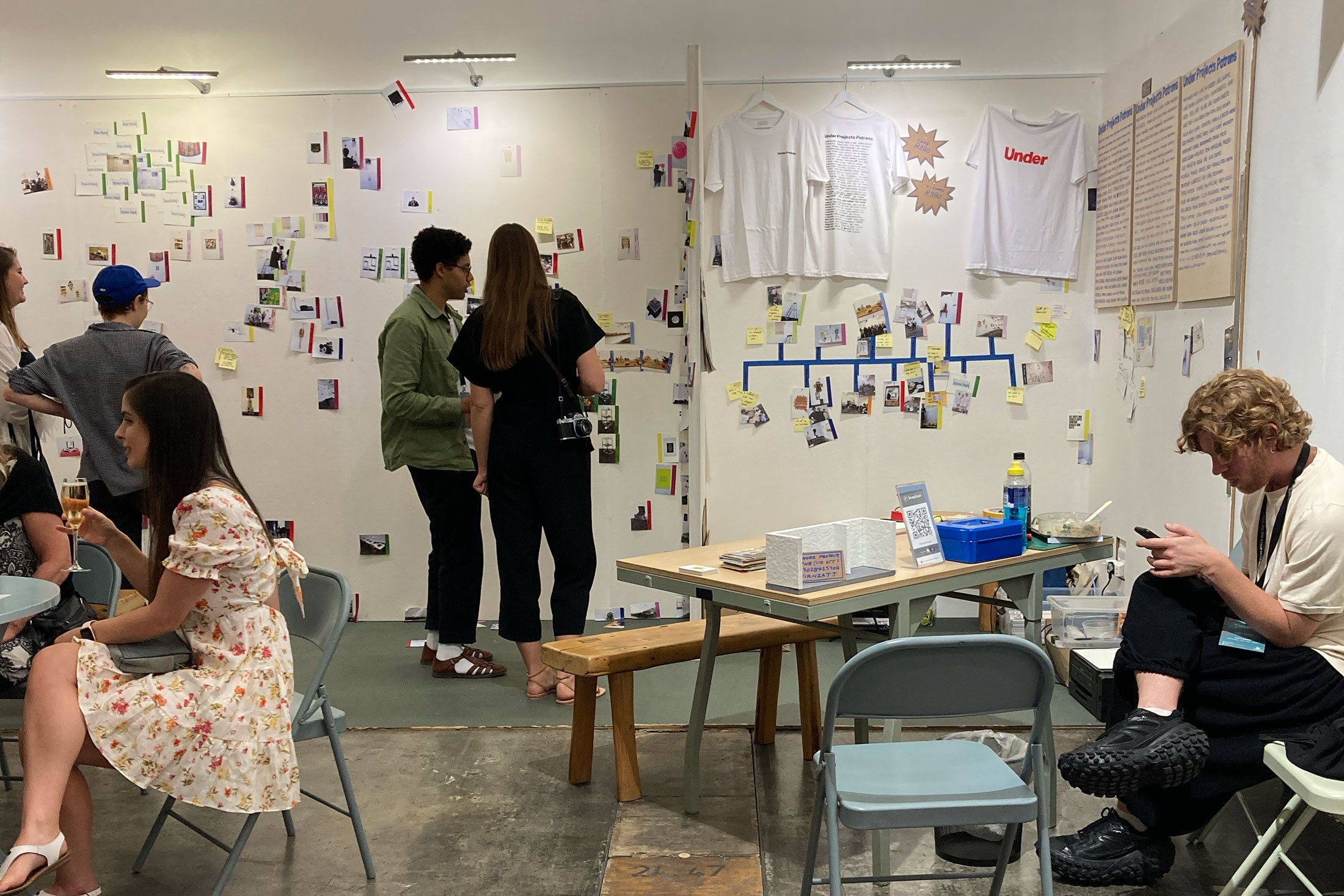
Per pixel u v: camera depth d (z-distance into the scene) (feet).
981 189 16.25
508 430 12.66
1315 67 10.18
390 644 16.01
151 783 7.39
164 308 16.99
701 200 15.11
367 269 16.84
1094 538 10.23
